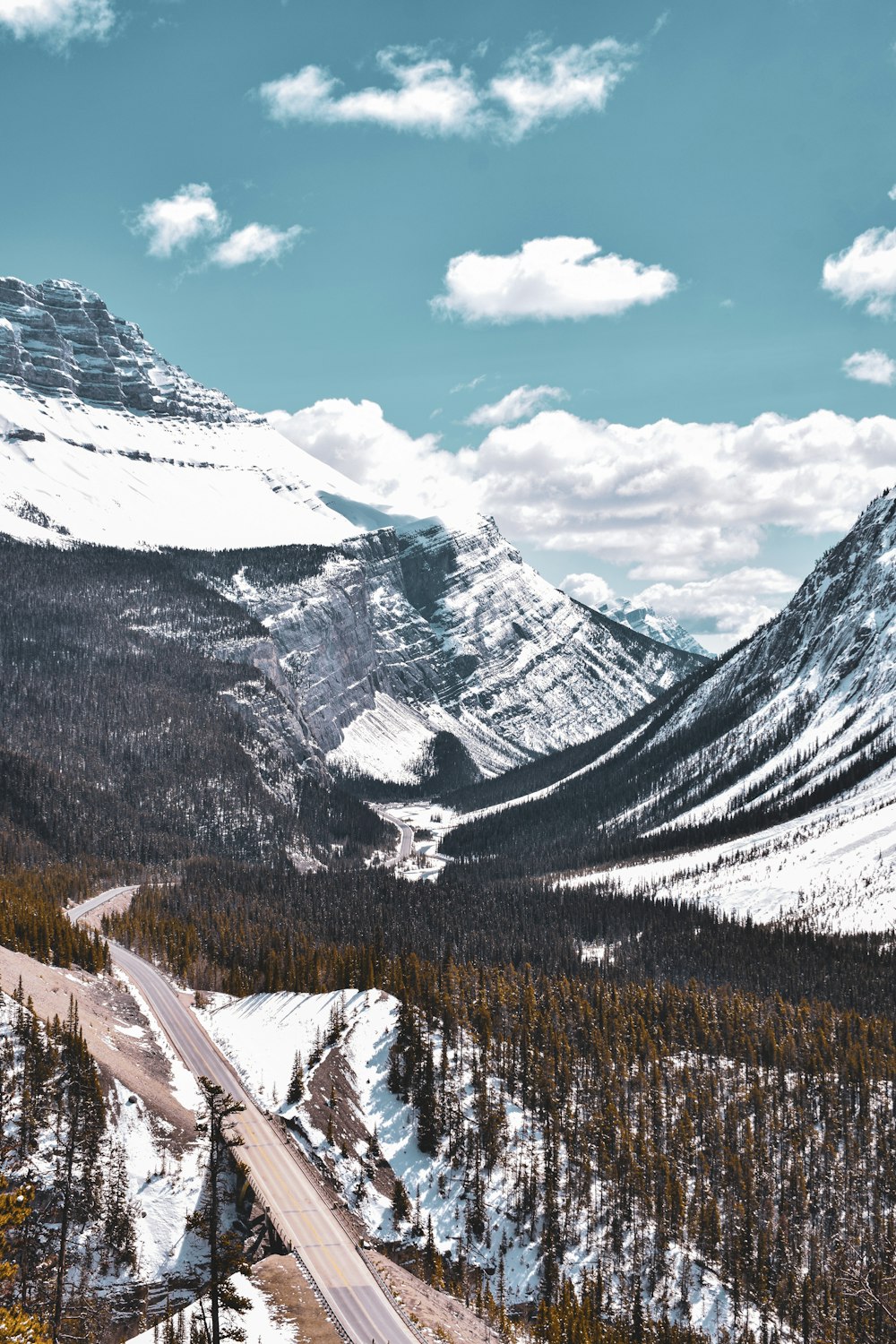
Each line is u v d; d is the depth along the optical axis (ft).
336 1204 414.82
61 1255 286.25
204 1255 363.35
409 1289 372.17
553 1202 499.10
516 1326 419.95
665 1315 464.24
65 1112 379.96
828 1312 480.64
